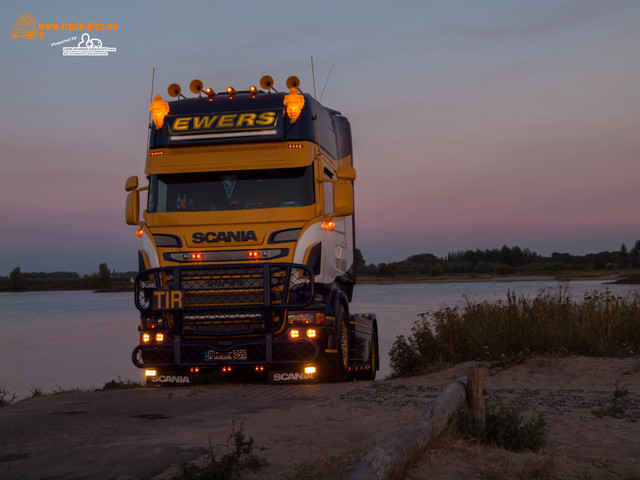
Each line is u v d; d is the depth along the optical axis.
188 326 10.84
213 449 6.05
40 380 20.91
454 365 12.62
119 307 95.75
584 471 5.15
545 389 10.05
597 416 7.83
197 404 9.05
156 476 5.18
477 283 151.25
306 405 8.68
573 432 6.96
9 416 8.37
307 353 10.64
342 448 6.10
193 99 11.91
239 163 11.14
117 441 6.51
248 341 10.77
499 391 9.87
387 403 8.80
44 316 73.56
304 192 10.98
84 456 5.88
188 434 6.80
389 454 4.61
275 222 10.79
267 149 11.18
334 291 11.58
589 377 10.90
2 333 46.53
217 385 11.26
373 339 14.35
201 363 10.78
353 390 10.18
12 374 22.53
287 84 11.40
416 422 5.50
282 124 11.20
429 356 13.36
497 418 6.34
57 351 31.78
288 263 10.58
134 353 10.94
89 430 7.14
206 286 10.72
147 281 10.99
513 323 13.77
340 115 14.87
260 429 7.03
